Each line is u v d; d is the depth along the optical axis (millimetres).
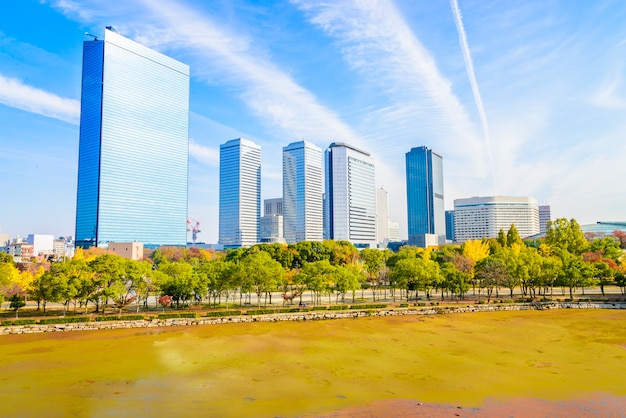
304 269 97875
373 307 90875
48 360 52688
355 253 174500
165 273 90812
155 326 75188
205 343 62156
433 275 99750
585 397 40031
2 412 36000
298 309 85250
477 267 107625
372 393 41062
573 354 55688
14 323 69938
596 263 112250
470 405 38000
